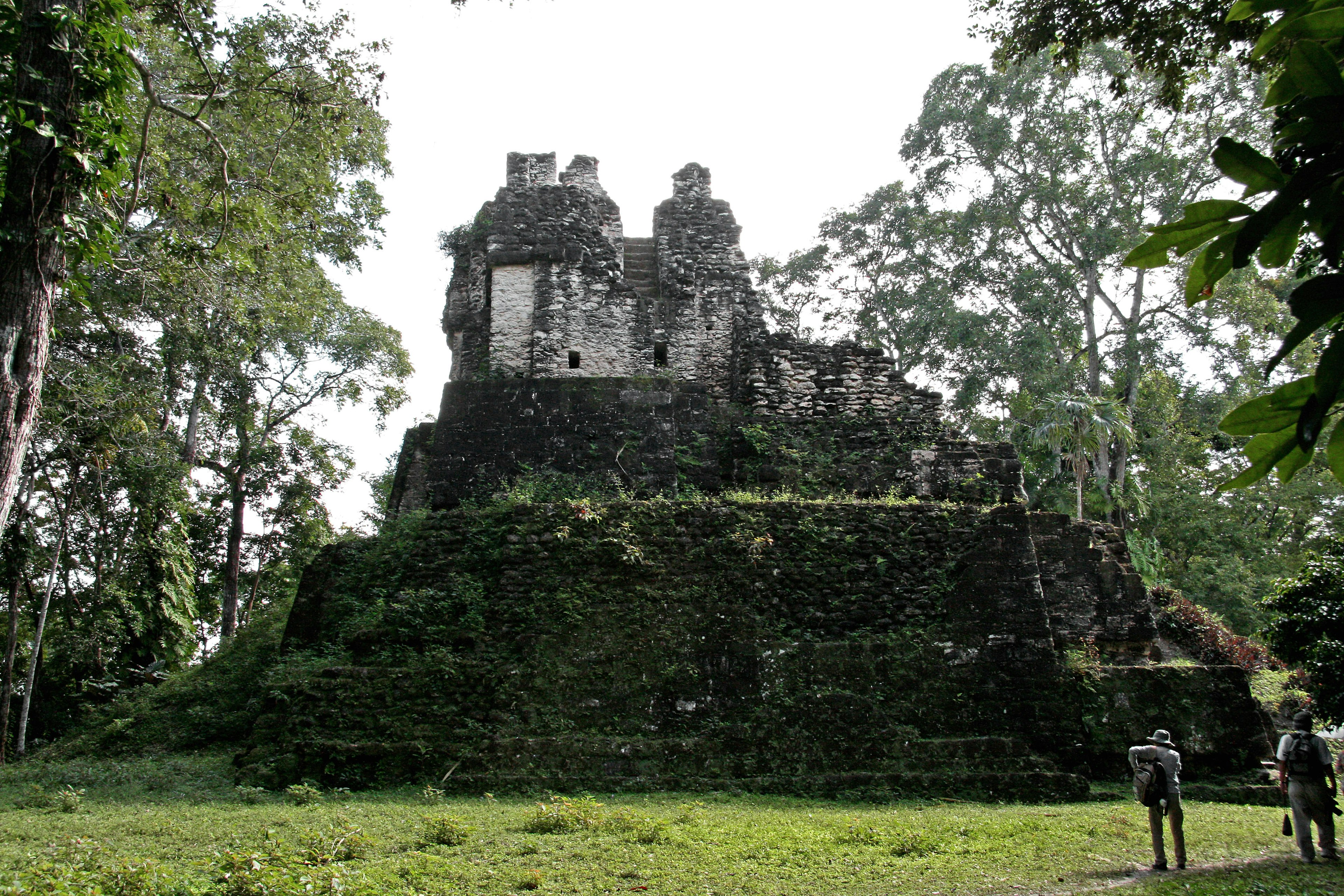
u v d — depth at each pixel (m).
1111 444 25.39
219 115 12.92
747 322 19.00
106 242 7.80
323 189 12.80
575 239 18.66
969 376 25.42
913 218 27.14
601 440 15.11
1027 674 11.13
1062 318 25.11
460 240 20.67
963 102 25.61
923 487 15.20
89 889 5.34
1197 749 10.91
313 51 11.38
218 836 7.45
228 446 24.12
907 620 11.85
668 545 12.02
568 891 6.09
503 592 11.87
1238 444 25.89
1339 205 2.16
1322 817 7.11
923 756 10.38
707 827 7.88
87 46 7.54
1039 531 13.72
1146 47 9.96
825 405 16.86
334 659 11.75
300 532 24.83
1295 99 2.24
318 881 5.55
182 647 20.53
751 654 11.05
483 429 15.10
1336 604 9.01
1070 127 24.70
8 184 7.07
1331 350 2.08
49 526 18.20
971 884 6.30
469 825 7.70
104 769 11.05
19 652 19.70
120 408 15.77
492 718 10.72
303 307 17.08
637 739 10.49
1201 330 24.61
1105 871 6.68
